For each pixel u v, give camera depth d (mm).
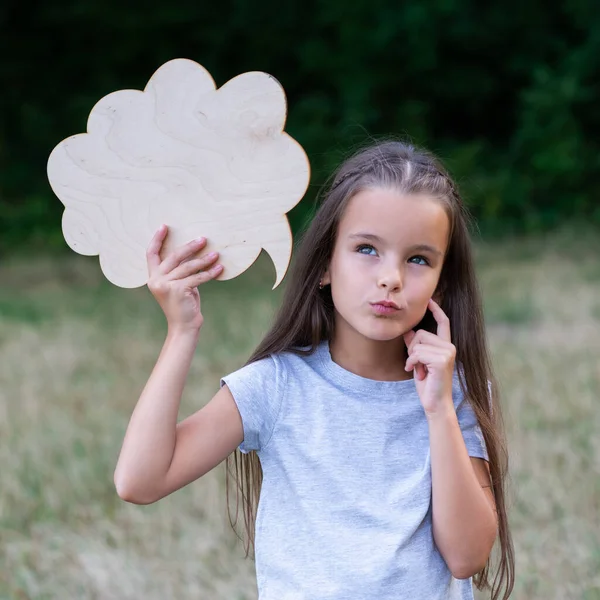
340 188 2160
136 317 8766
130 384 6281
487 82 15742
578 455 4637
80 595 3562
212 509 4199
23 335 7859
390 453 2104
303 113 14688
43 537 4039
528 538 3830
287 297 2250
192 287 2102
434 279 2111
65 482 4543
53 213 13883
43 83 15383
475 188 14188
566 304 8742
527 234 13609
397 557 2008
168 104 2143
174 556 3846
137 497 2025
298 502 2078
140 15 15195
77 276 11148
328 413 2131
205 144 2139
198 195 2143
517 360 6523
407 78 15625
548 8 15555
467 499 2035
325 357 2221
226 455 2143
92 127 2148
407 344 2160
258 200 2133
